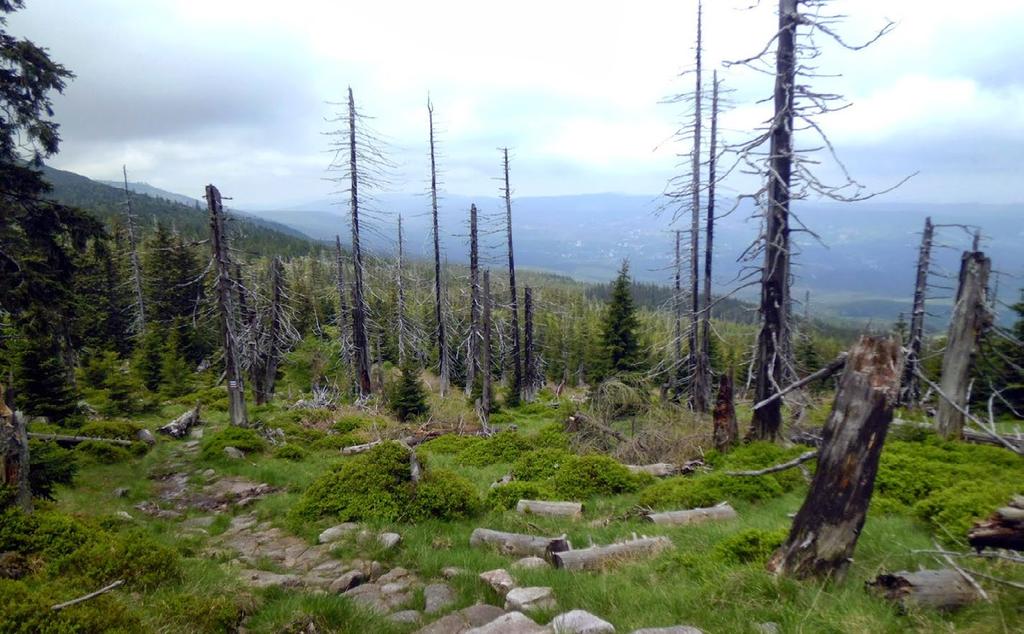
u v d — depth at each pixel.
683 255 26.83
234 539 9.50
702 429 15.77
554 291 75.69
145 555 6.29
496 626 5.31
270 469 14.80
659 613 5.27
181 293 43.03
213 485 13.61
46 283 13.01
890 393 5.10
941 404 12.20
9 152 12.55
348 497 10.31
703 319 23.06
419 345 44.69
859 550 6.09
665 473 13.30
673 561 6.86
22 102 12.38
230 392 19.78
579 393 43.88
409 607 6.60
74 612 4.48
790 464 5.62
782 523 7.69
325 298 48.91
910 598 4.66
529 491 11.49
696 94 21.48
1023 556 4.85
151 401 25.62
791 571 5.46
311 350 36.66
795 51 11.47
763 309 12.87
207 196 19.05
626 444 15.77
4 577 5.51
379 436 20.66
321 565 8.05
